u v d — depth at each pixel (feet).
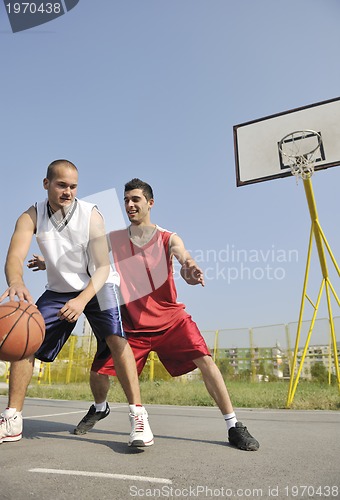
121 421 13.56
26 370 9.09
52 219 9.16
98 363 9.70
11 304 7.47
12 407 9.17
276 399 21.63
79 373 47.14
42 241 9.18
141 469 6.85
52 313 9.20
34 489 5.67
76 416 15.44
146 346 9.53
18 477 6.25
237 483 6.07
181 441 9.53
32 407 20.30
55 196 8.92
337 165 23.58
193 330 9.48
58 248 9.15
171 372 9.77
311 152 24.57
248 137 26.68
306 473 6.63
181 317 9.51
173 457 7.77
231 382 41.96
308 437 10.07
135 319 9.54
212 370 9.21
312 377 38.42
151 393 27.86
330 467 7.01
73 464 7.13
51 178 8.94
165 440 9.67
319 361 38.40
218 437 10.11
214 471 6.74
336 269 19.44
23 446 8.64
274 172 25.29
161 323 9.46
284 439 9.78
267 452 8.24
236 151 26.81
